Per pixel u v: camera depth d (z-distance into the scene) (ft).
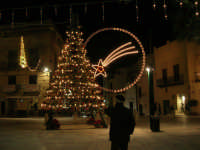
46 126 43.80
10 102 102.27
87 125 49.78
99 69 61.82
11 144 25.94
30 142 27.45
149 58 39.65
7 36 104.83
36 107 97.45
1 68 103.50
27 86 100.68
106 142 27.14
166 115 77.77
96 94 54.44
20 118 85.51
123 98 14.82
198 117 70.13
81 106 50.31
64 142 27.25
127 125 14.16
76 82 51.26
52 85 52.70
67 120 67.92
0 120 73.61
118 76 56.65
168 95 72.28
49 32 104.17
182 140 27.96
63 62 53.72
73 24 61.52
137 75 54.95
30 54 103.60
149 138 30.17
